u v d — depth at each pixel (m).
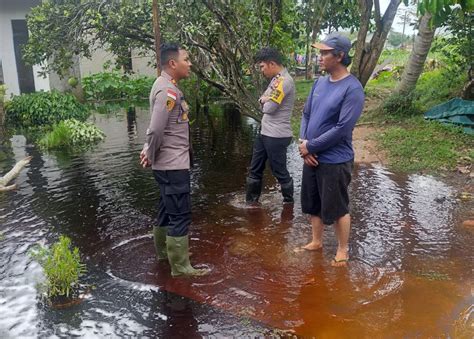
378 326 2.86
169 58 3.33
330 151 3.50
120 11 6.20
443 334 2.77
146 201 5.17
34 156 7.46
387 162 6.55
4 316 3.01
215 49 7.05
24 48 7.12
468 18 8.27
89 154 7.50
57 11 6.63
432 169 6.11
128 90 16.56
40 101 10.83
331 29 12.28
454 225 4.36
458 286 3.30
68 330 2.86
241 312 3.04
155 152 3.36
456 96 9.45
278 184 5.77
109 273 3.57
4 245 4.05
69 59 7.07
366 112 10.04
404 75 9.48
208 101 13.43
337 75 3.49
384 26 7.64
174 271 3.51
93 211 4.88
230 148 7.84
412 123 8.34
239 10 6.75
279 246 4.00
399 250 3.88
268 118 4.76
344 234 3.62
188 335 2.81
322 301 3.15
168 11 6.22
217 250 3.95
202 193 5.43
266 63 4.70
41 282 3.42
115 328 2.88
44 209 4.94
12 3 12.53
